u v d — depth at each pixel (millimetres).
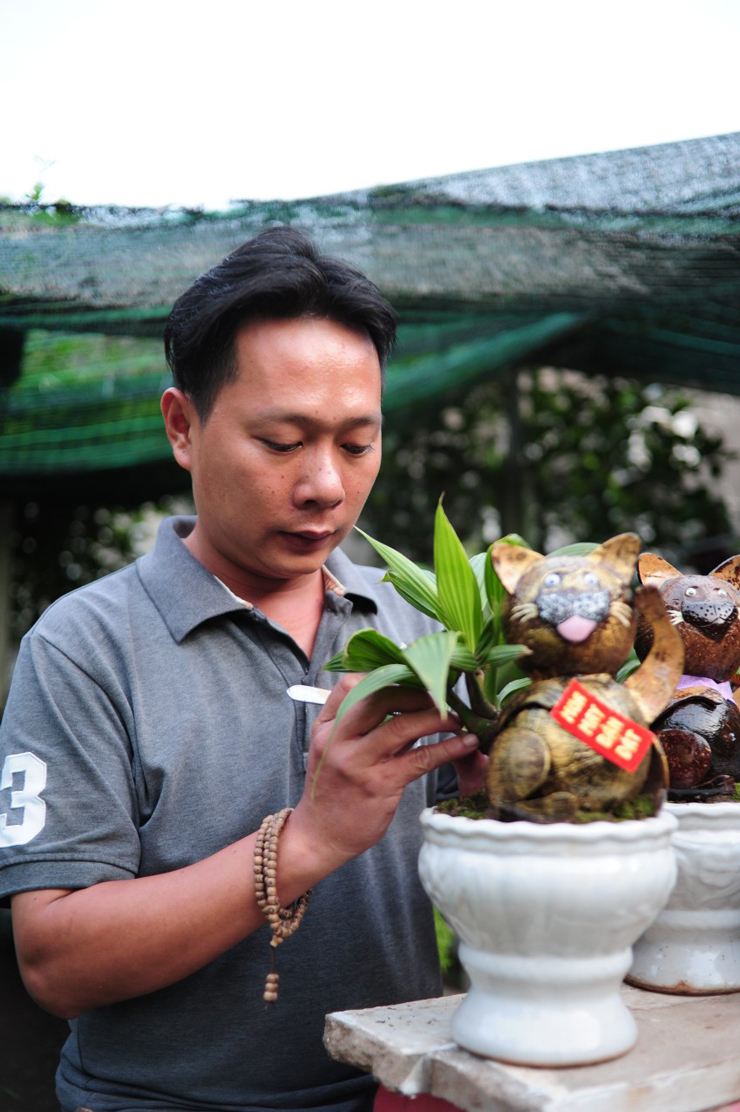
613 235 1938
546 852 703
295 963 1115
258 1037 1097
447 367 3471
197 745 1133
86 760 1081
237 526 1096
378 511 4637
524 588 786
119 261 1994
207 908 944
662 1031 822
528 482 4332
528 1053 731
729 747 961
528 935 721
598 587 768
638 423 4145
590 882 695
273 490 1049
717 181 1745
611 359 3660
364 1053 813
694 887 900
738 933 940
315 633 1276
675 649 802
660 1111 722
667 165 1791
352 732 872
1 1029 3045
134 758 1126
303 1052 1106
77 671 1133
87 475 3666
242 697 1172
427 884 775
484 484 4512
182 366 1104
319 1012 1116
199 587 1194
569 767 734
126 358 2723
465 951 787
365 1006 1141
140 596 1231
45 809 1056
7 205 1891
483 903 720
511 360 3611
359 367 1051
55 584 4383
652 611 790
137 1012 1099
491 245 2066
